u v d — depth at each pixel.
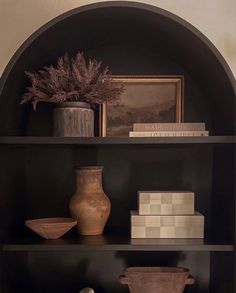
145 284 1.04
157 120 1.25
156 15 0.98
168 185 1.26
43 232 1.01
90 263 1.25
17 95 1.06
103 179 1.26
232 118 0.98
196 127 1.04
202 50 1.01
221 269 1.08
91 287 1.24
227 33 1.26
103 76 1.03
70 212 1.11
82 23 1.04
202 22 1.26
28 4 1.26
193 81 1.26
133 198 1.26
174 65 1.26
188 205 1.08
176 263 1.25
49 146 1.11
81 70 1.03
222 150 1.09
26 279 1.22
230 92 0.97
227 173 1.03
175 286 1.04
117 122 1.25
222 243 0.99
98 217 1.08
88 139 0.95
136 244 0.98
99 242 1.00
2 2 1.26
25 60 1.01
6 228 1.01
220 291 1.08
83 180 1.09
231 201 0.98
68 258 1.25
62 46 1.14
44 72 1.07
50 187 1.26
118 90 1.05
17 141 0.94
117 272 1.25
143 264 1.25
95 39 1.20
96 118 1.24
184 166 1.26
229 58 1.26
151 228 1.06
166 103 1.25
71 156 1.26
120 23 1.07
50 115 1.25
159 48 1.23
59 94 0.99
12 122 1.07
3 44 1.26
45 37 1.00
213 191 1.22
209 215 1.25
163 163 1.26
